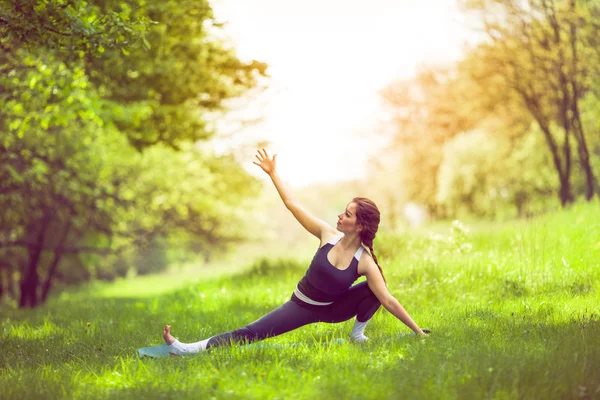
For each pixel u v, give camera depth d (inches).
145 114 595.5
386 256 529.3
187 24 520.7
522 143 1205.7
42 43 326.0
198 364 203.8
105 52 501.0
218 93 629.9
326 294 222.8
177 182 1180.5
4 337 311.4
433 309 303.9
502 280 350.9
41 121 564.1
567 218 553.3
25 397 175.6
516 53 938.1
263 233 1582.2
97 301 646.5
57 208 871.1
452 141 1374.3
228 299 427.8
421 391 161.6
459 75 1159.0
